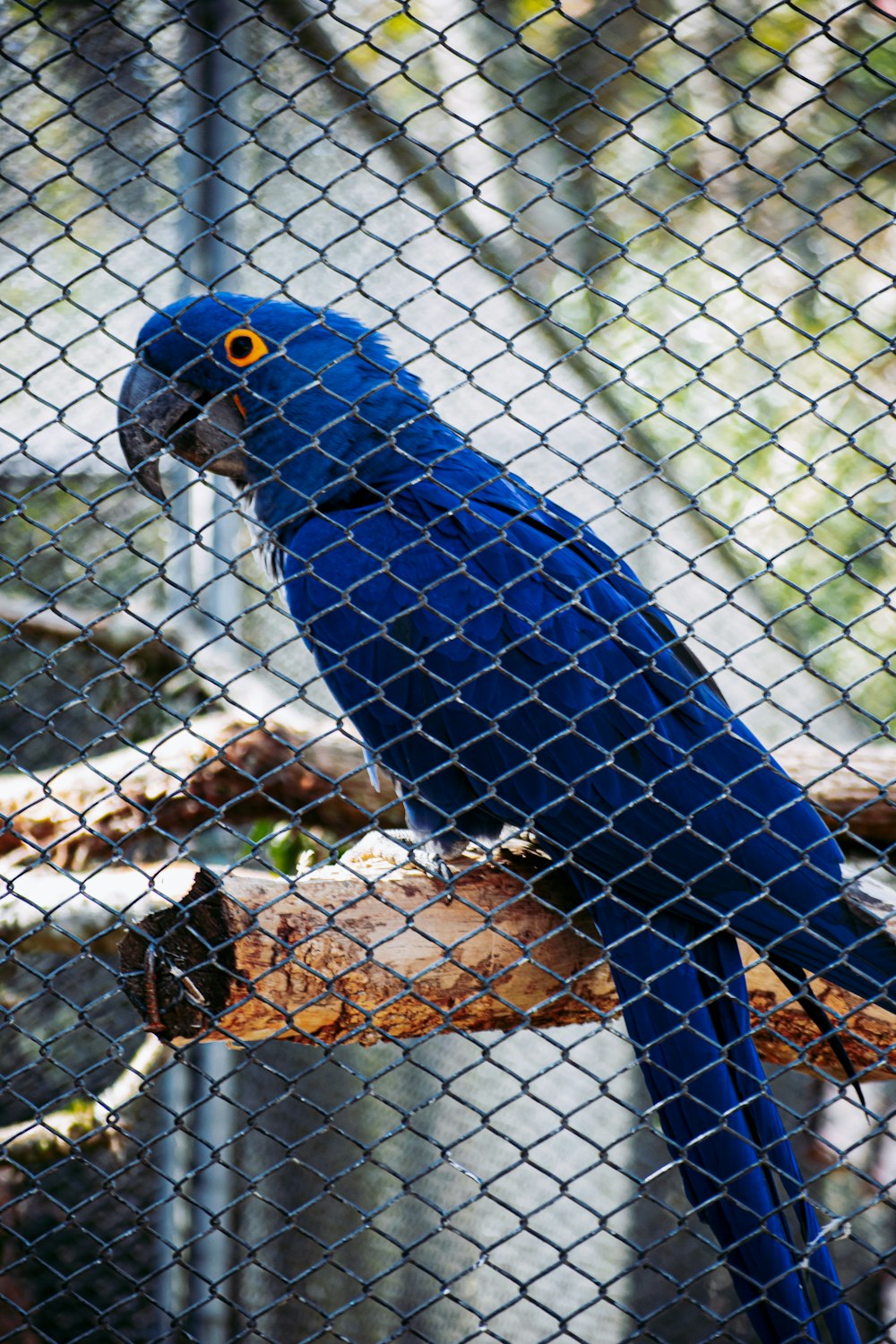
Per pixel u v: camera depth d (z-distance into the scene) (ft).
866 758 28.86
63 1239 26.03
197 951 13.76
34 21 9.45
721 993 13.60
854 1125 31.40
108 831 25.86
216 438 22.43
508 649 12.93
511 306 29.27
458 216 28.81
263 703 27.89
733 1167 14.52
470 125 9.96
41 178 24.70
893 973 15.60
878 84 29.91
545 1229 31.40
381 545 20.08
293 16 25.29
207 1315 26.50
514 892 17.37
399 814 27.94
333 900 15.46
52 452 25.29
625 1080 32.24
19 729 27.89
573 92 29.32
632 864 17.03
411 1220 29.55
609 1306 31.68
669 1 29.09
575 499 30.89
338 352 22.35
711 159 30.37
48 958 27.07
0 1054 26.86
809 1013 17.57
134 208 25.45
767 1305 13.50
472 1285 30.30
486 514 19.97
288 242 27.09
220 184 25.84
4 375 24.75
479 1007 17.04
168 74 24.84
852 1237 12.86
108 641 27.63
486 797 12.81
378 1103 29.35
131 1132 26.63
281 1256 27.84
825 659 33.17
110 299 25.27
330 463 22.09
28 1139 26.22
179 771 26.09
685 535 32.04
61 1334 25.67
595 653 18.44
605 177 10.39
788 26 29.37
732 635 33.09
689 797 17.30
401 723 19.42
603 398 30.45
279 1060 28.02
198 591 10.53
